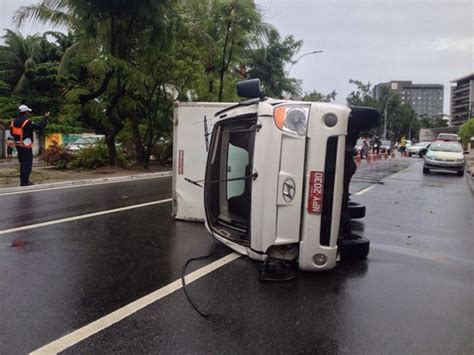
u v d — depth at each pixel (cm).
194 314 405
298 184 480
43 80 3638
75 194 1085
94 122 1725
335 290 473
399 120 7656
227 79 2041
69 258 562
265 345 352
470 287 493
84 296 441
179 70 1750
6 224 738
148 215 839
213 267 539
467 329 387
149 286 472
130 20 1598
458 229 804
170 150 2088
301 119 477
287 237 487
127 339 356
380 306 434
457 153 2100
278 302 438
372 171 2158
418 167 2512
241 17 1845
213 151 600
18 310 405
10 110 3353
